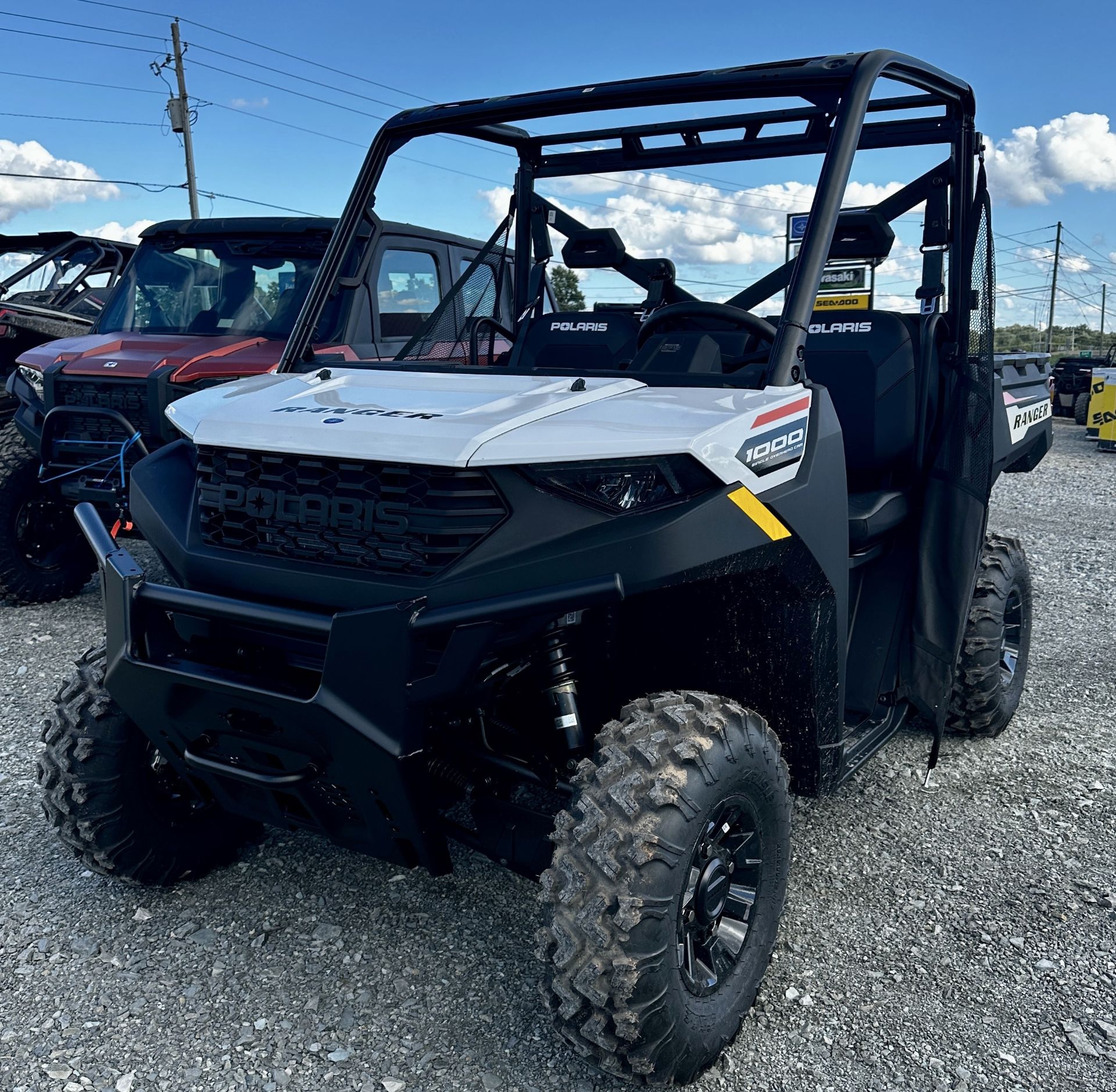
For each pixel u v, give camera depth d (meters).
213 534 2.56
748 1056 2.44
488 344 3.85
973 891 3.16
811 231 2.64
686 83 2.91
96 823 2.85
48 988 2.67
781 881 2.54
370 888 3.14
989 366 3.46
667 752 2.20
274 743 2.38
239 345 6.09
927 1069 2.39
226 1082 2.34
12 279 9.38
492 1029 2.52
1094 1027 2.53
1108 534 9.03
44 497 6.37
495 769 2.66
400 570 2.29
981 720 4.19
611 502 2.28
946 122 3.57
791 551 2.48
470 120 3.24
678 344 2.90
